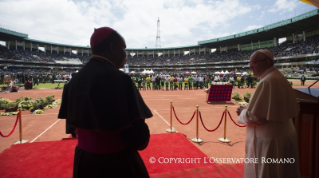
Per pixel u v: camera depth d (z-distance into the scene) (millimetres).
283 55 52344
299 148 2732
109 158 1183
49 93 19359
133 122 1168
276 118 1839
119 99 1124
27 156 3922
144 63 82062
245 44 69188
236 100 14102
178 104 12164
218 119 8047
